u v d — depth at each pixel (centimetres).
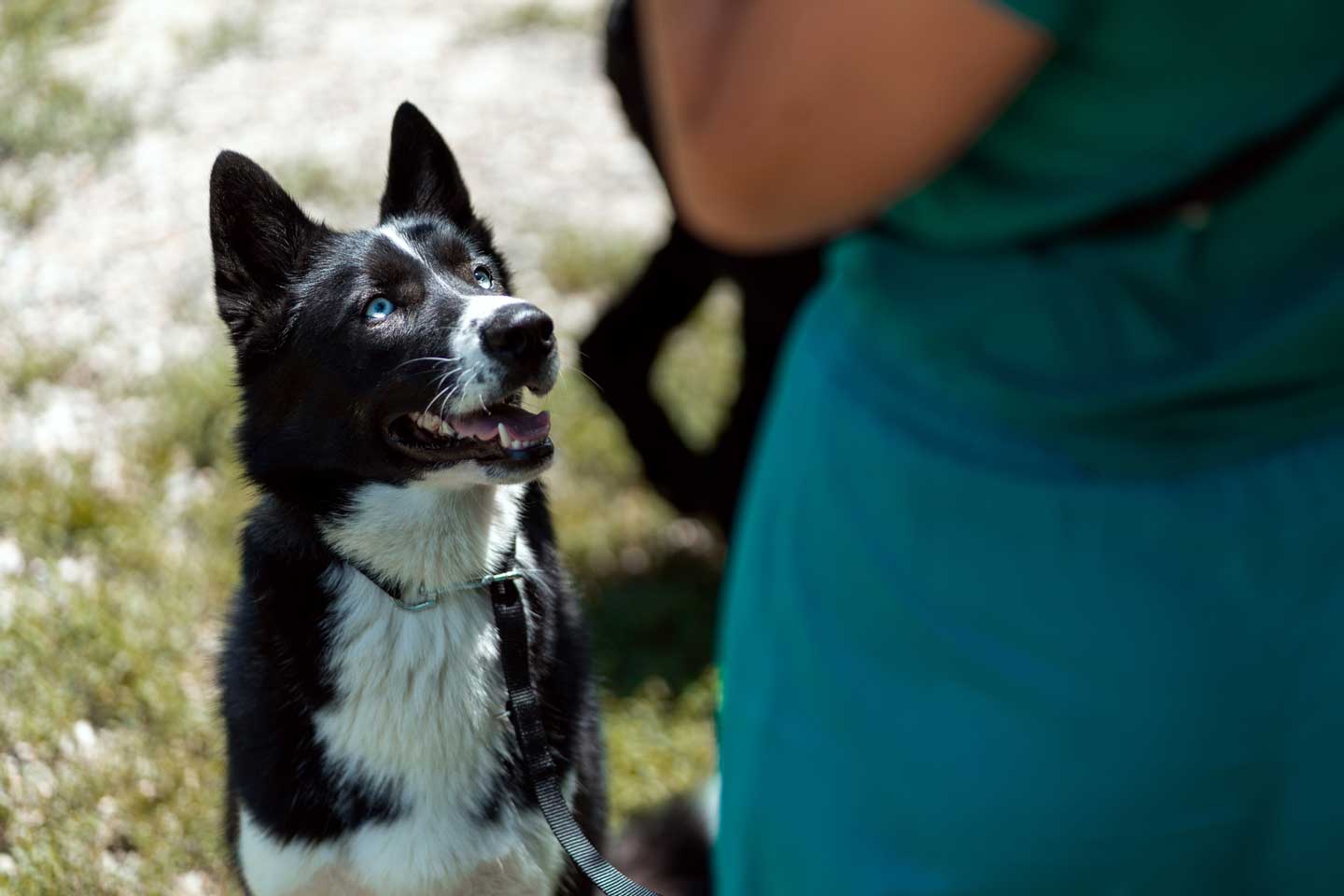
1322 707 118
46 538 421
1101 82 107
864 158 108
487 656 283
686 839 272
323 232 303
